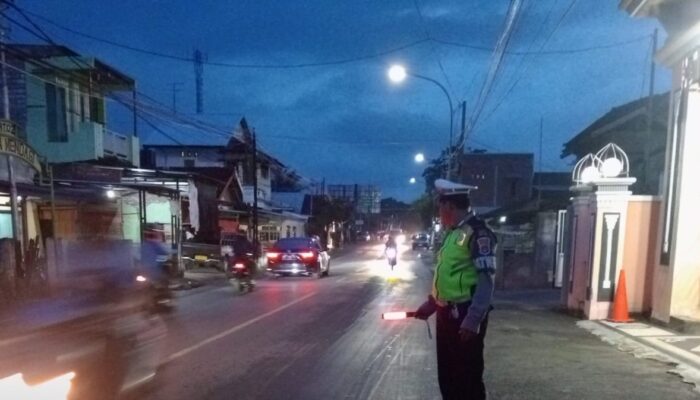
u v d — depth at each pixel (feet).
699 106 30.19
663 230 32.14
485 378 21.02
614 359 24.06
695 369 22.36
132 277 20.90
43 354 15.42
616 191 34.55
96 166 66.39
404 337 29.22
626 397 18.79
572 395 18.99
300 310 39.34
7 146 42.55
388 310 39.19
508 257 60.13
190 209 79.00
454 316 13.65
